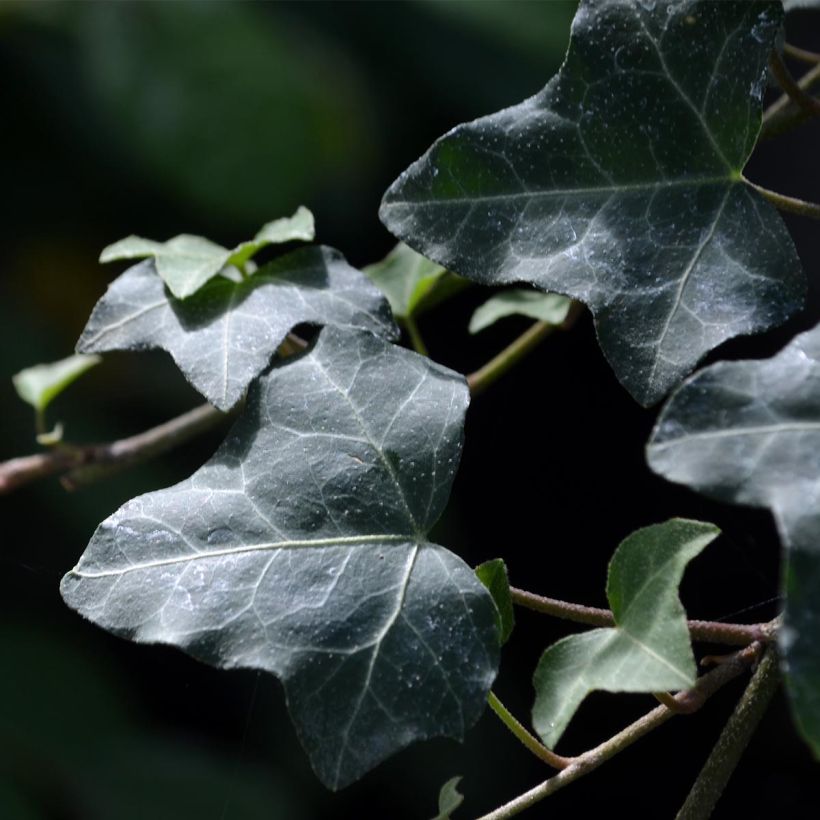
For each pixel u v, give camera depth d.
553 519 0.72
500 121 0.38
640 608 0.36
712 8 0.38
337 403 0.38
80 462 0.48
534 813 0.73
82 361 0.49
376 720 0.36
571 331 0.77
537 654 0.69
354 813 0.81
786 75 0.39
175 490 0.38
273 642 0.37
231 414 0.48
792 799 0.67
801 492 0.35
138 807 0.79
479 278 0.38
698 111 0.38
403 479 0.38
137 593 0.37
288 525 0.37
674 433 0.35
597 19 0.38
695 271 0.38
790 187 0.75
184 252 0.42
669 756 0.69
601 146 0.38
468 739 0.76
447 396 0.38
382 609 0.37
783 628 0.34
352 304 0.40
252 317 0.40
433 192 0.39
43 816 0.78
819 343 0.36
